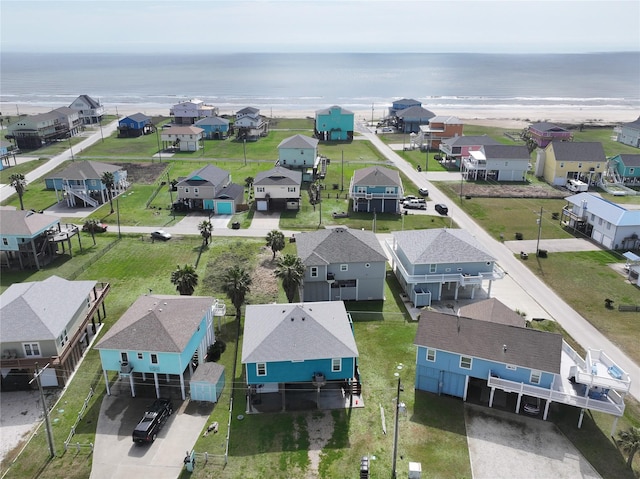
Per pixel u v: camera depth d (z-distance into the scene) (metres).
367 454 37.38
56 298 48.00
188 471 35.56
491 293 62.25
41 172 117.75
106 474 35.47
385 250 74.94
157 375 43.31
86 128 174.00
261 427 40.00
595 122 193.62
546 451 37.75
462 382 43.09
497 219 88.75
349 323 47.28
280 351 41.41
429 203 97.62
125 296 60.88
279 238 68.56
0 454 37.50
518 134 165.12
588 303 59.97
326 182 111.62
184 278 53.53
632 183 111.69
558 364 39.59
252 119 160.12
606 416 41.59
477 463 36.62
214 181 92.69
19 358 43.19
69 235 72.00
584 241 79.12
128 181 110.12
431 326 43.88
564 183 110.75
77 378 46.00
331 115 157.88
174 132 140.25
